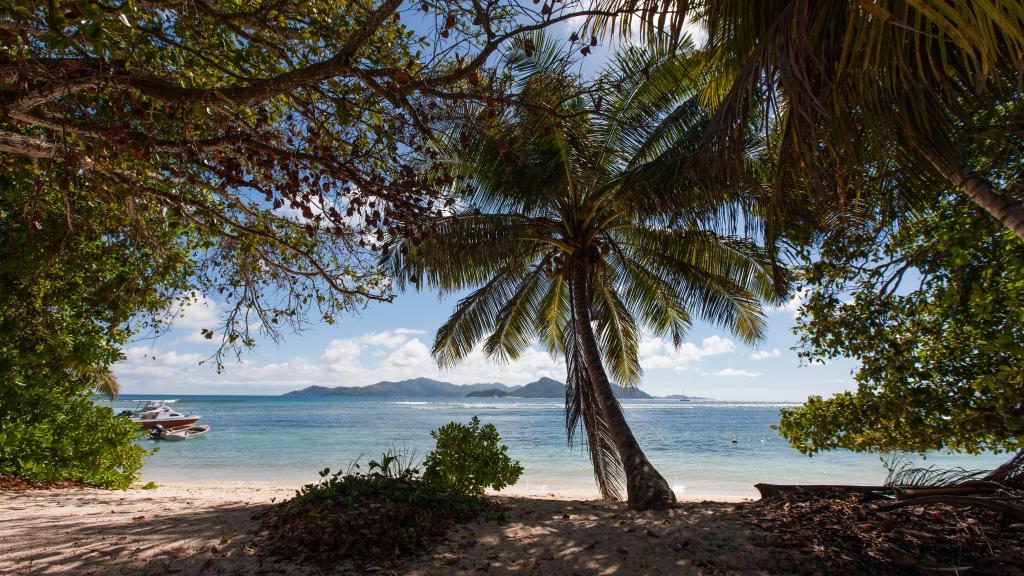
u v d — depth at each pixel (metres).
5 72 3.29
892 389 6.02
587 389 9.91
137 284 7.82
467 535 5.30
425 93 3.82
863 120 3.53
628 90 8.41
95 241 7.70
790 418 7.28
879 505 5.51
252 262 6.72
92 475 9.38
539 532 5.49
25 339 8.27
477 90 4.27
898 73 3.27
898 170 3.96
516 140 8.42
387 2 3.38
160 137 4.11
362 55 4.62
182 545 4.92
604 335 12.55
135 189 4.71
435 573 4.27
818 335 6.53
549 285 12.59
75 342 8.44
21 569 4.27
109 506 6.95
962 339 5.64
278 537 5.05
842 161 3.93
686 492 14.94
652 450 26.02
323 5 4.86
